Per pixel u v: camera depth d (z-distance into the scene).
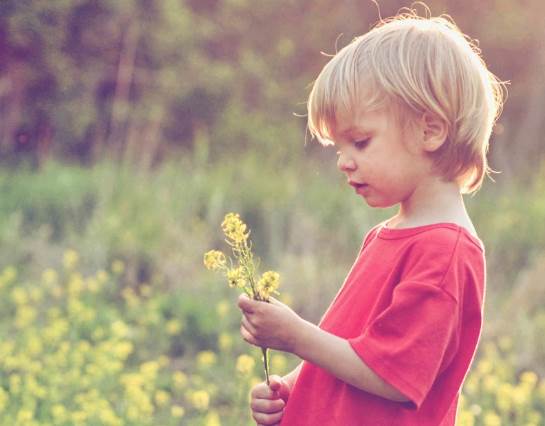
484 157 2.98
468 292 2.81
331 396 2.96
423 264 2.79
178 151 16.98
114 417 5.90
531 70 18.88
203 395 6.16
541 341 7.84
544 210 11.56
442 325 2.73
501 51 18.97
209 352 7.95
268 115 17.69
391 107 2.83
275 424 3.17
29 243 10.20
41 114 16.55
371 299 2.92
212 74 17.30
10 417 5.85
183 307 8.52
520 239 10.78
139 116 16.75
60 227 11.46
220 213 11.69
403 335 2.74
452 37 2.94
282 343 2.84
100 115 16.75
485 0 18.84
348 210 11.36
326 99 2.89
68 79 16.50
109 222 10.33
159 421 6.34
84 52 16.83
